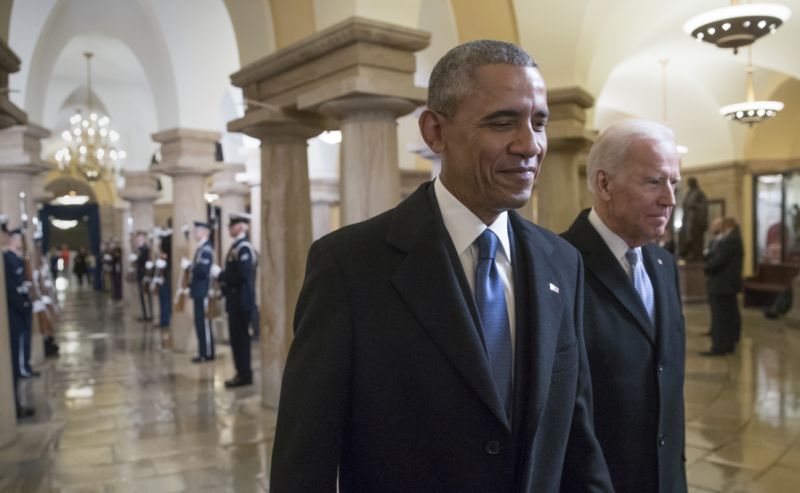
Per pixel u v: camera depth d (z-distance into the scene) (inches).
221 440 210.8
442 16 306.3
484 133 50.9
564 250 62.6
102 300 788.0
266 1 233.8
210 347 359.9
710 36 289.4
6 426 207.5
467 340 50.6
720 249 345.7
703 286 599.2
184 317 381.7
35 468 185.6
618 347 76.9
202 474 179.9
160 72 372.2
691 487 164.7
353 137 201.0
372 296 52.7
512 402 53.0
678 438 79.9
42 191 597.9
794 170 613.6
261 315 247.9
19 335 252.2
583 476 59.8
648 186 77.7
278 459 51.9
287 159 240.1
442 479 50.7
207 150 378.0
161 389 285.4
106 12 372.5
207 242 348.8
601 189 81.0
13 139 343.9
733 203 641.0
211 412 245.8
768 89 570.3
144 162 621.3
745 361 329.4
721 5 380.8
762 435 207.8
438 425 50.6
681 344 83.4
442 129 54.2
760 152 635.5
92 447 204.7
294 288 242.4
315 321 53.3
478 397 50.2
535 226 62.1
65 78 570.6
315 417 51.0
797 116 610.5
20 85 343.3
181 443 207.9
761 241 638.5
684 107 633.6
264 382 250.8
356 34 186.9
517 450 52.0
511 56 51.4
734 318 346.9
